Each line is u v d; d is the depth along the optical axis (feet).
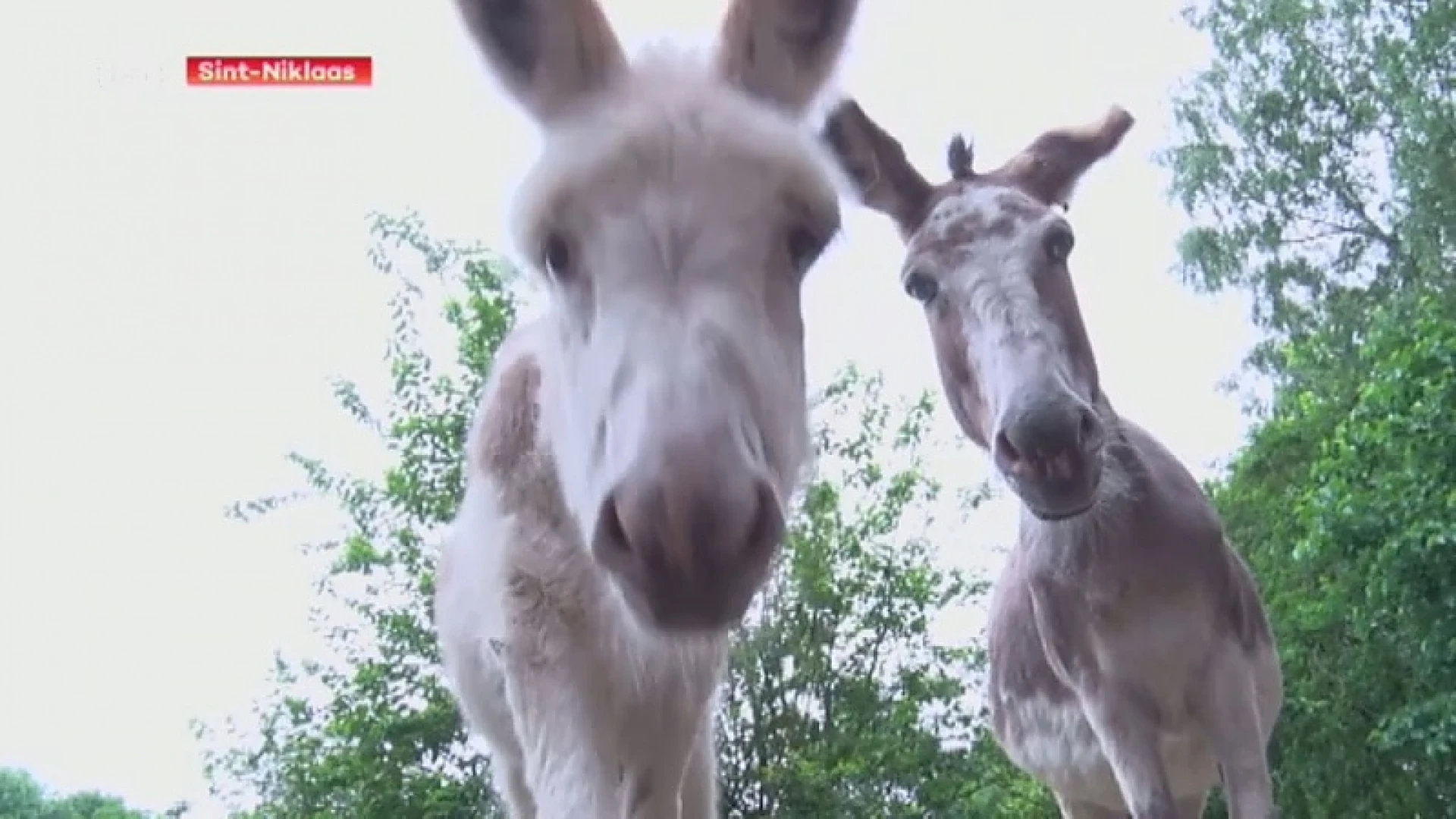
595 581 8.76
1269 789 14.39
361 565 46.26
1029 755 18.72
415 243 48.57
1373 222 67.87
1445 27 63.10
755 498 6.42
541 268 7.77
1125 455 14.66
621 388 6.68
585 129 7.47
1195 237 69.21
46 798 110.22
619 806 8.91
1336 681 38.19
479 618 9.43
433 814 41.39
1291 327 66.74
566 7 8.01
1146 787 14.40
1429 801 36.11
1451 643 28.99
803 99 8.55
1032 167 16.96
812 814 43.83
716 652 9.51
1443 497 28.89
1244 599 15.16
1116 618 14.51
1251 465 46.19
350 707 45.34
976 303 14.39
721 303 6.86
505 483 9.22
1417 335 31.17
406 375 47.62
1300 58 68.80
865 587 47.21
